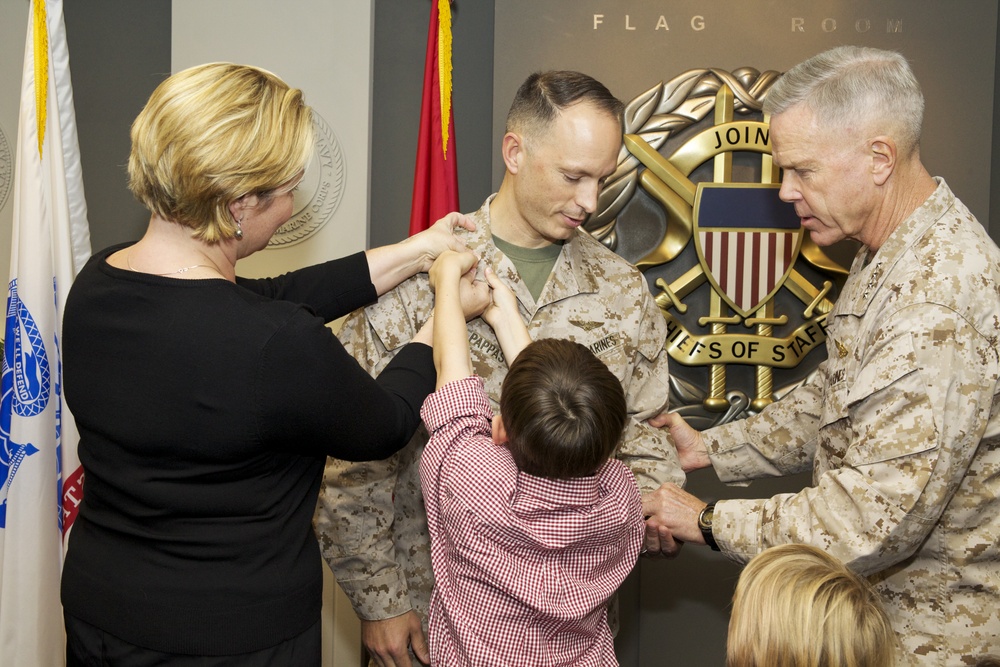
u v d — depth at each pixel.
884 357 1.40
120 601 1.16
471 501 1.25
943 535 1.45
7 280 2.42
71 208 2.03
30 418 1.90
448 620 1.32
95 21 2.41
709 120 2.29
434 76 2.15
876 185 1.49
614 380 1.25
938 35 2.26
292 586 1.22
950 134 2.27
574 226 1.59
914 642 1.48
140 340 1.14
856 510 1.38
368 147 2.32
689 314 2.33
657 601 2.43
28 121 1.94
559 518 1.25
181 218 1.17
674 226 2.28
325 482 1.64
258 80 1.20
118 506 1.19
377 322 1.62
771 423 1.90
